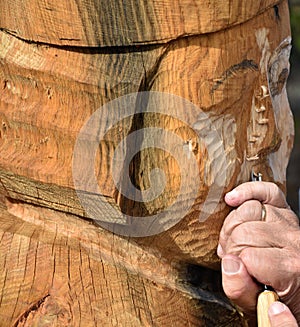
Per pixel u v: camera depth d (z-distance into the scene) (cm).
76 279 322
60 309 319
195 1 303
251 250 322
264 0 325
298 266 326
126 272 327
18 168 318
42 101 315
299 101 1029
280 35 345
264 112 336
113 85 304
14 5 313
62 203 324
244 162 335
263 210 333
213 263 347
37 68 311
